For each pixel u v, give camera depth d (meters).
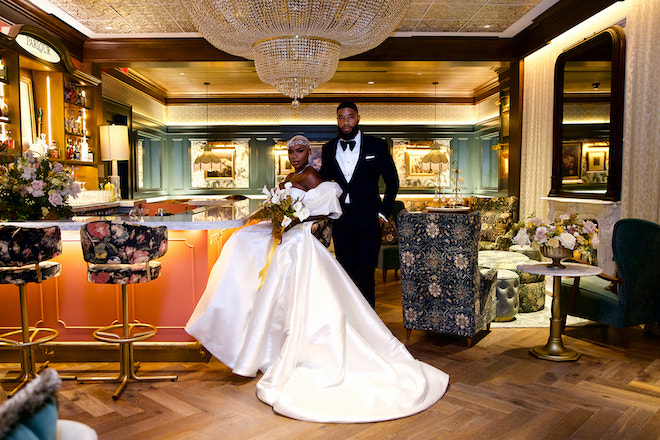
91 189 6.55
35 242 3.06
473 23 6.36
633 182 4.87
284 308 3.38
